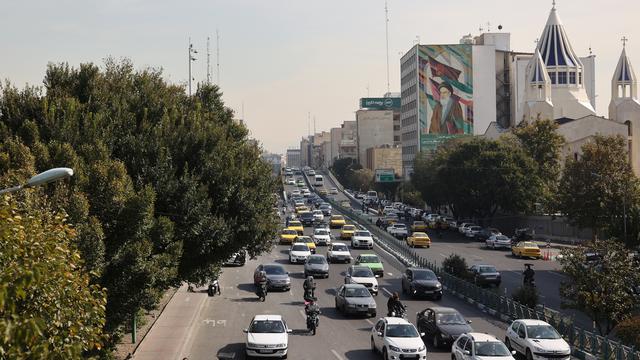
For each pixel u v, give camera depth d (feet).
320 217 334.44
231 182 102.58
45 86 98.89
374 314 131.75
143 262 75.56
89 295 50.85
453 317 109.29
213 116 120.98
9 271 41.24
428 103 533.96
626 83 390.42
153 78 114.01
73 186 73.67
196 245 95.35
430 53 534.78
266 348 97.19
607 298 104.47
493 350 86.38
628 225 180.34
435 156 383.65
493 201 307.78
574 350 101.71
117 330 82.17
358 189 651.25
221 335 116.37
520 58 547.49
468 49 533.14
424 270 157.79
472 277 171.53
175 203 92.12
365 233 255.09
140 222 76.02
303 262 208.54
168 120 100.07
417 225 314.96
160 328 119.85
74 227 67.31
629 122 376.27
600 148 241.96
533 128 327.26
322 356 100.78
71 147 78.33
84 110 92.63
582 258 108.27
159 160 92.73
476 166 305.32
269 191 124.36
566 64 449.48
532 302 129.80
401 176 610.65
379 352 100.83
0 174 70.85
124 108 97.86
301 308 141.08
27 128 81.92
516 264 219.41
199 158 100.12
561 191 246.88
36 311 45.91
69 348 45.42
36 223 47.88
